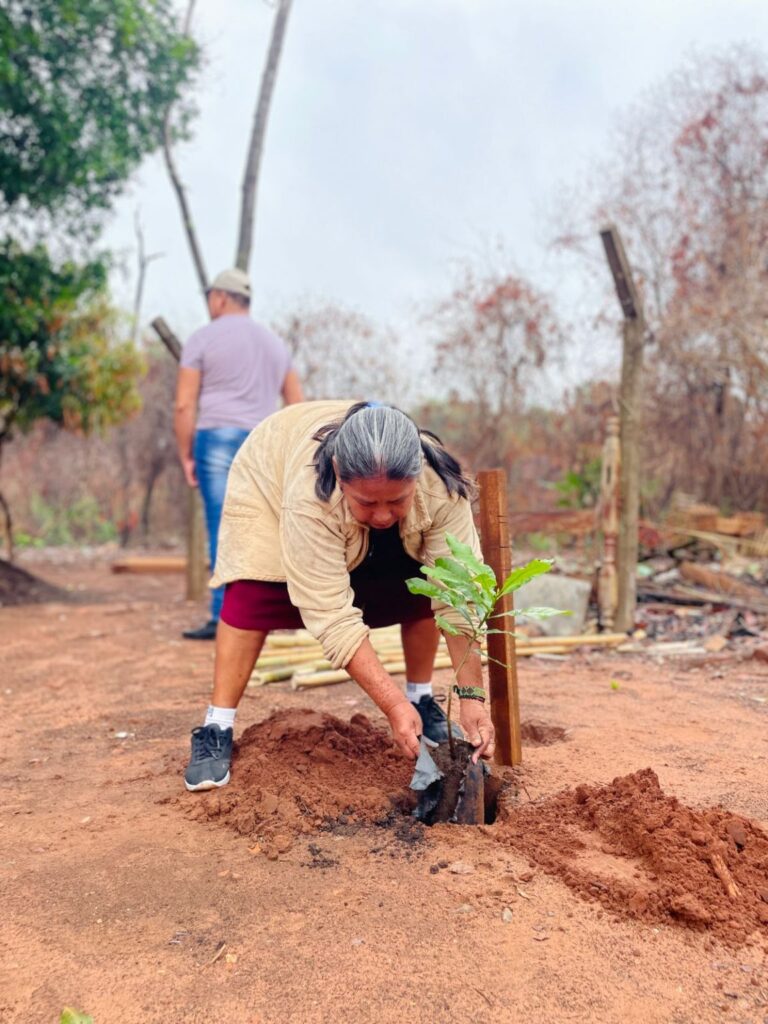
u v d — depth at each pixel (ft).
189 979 5.78
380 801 8.41
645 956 6.02
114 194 29.25
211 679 14.55
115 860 7.51
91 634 19.27
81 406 30.89
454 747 8.32
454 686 8.36
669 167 33.60
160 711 12.47
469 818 8.18
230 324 17.20
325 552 7.77
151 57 27.63
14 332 27.99
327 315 41.81
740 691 13.21
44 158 26.45
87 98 26.99
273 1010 5.46
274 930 6.36
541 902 6.72
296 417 8.99
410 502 7.36
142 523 52.08
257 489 8.86
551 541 30.68
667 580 23.62
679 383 32.45
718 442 32.14
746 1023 5.32
